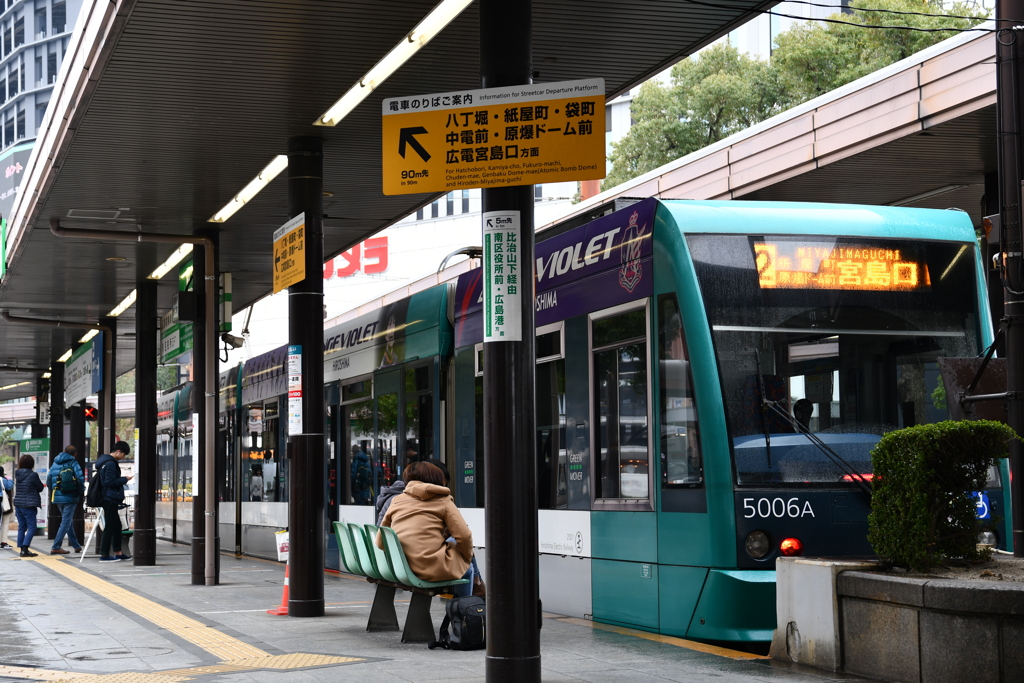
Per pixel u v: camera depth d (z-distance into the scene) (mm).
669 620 8234
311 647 8375
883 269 8477
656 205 8594
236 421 20750
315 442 10781
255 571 16359
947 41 13570
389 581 9172
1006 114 7973
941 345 8500
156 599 12234
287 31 8695
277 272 11516
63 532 21094
